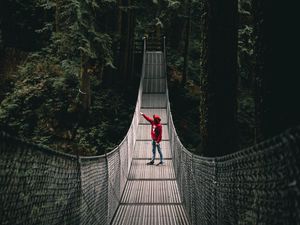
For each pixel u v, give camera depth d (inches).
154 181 363.9
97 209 177.3
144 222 238.5
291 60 132.9
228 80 222.1
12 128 610.5
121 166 314.8
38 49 769.6
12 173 72.1
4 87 690.8
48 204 95.0
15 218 73.2
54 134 605.0
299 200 51.8
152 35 1149.7
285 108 133.3
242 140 672.4
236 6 223.5
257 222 77.6
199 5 733.3
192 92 831.7
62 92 642.2
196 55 974.4
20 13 766.5
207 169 154.6
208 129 225.8
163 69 916.6
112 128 629.9
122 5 697.6
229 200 110.4
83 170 143.7
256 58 144.5
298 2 131.9
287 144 54.9
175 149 396.2
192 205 218.5
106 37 554.6
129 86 802.8
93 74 760.3
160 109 731.4
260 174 73.2
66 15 538.0
